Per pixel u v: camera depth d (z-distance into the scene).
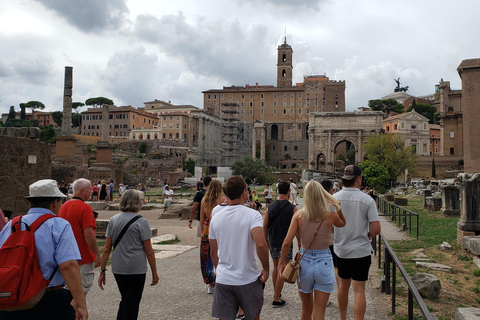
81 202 6.88
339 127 107.19
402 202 33.12
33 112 187.00
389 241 15.83
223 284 5.19
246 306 5.13
